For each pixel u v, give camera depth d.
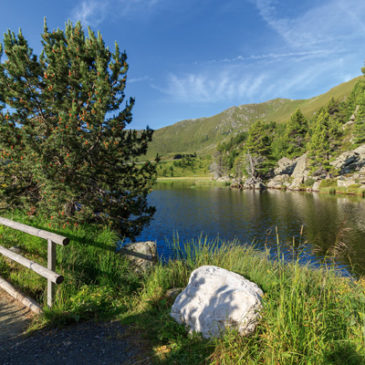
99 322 3.73
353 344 2.66
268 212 32.69
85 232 5.75
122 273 5.45
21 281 4.64
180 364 2.80
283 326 2.78
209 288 3.72
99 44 7.79
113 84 7.73
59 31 8.44
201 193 60.66
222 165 117.44
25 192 8.12
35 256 5.64
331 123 65.94
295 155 85.31
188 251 6.41
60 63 7.60
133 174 9.12
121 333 3.44
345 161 59.69
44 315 3.66
